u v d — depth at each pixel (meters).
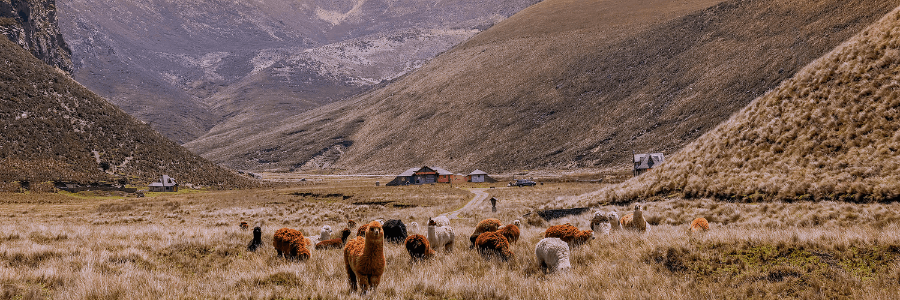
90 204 66.69
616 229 16.64
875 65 27.38
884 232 12.05
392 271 11.11
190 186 106.44
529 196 68.12
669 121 164.12
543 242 11.46
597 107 199.75
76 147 96.31
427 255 12.84
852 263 10.24
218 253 15.20
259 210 49.75
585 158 162.88
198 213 47.62
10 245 16.11
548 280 10.38
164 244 16.19
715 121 150.00
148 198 76.81
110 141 106.38
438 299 9.27
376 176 190.75
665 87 189.25
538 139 193.38
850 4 181.38
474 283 9.70
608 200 33.03
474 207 49.31
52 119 100.38
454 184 126.50
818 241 11.33
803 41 173.62
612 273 10.61
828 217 19.73
